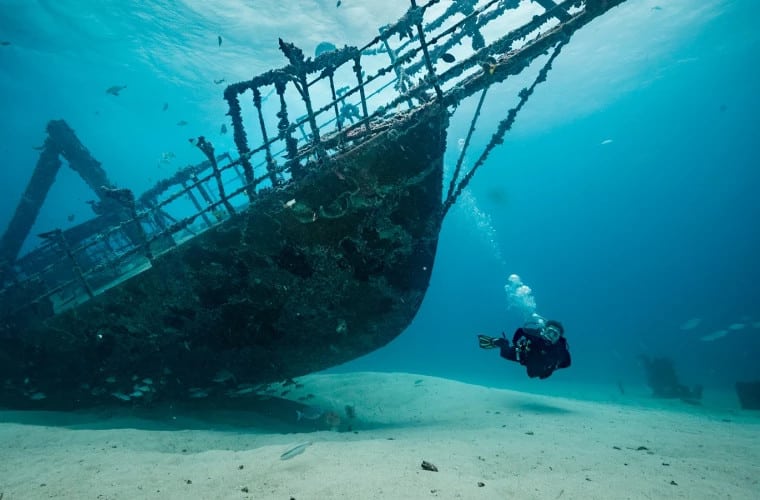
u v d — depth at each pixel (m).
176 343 7.68
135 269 9.07
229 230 6.59
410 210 6.61
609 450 5.01
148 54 22.83
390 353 53.88
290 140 6.88
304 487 3.00
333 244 6.62
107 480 3.47
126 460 4.22
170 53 22.56
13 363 8.04
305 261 6.73
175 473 3.62
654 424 7.86
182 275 6.97
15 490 3.36
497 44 6.14
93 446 5.16
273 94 27.41
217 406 8.64
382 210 6.46
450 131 42.59
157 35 20.78
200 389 7.77
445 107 6.06
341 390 11.59
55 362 8.06
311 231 6.47
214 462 3.97
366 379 12.80
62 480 3.55
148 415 7.83
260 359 7.92
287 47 6.18
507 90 33.84
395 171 6.20
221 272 6.89
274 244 6.58
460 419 7.92
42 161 11.81
